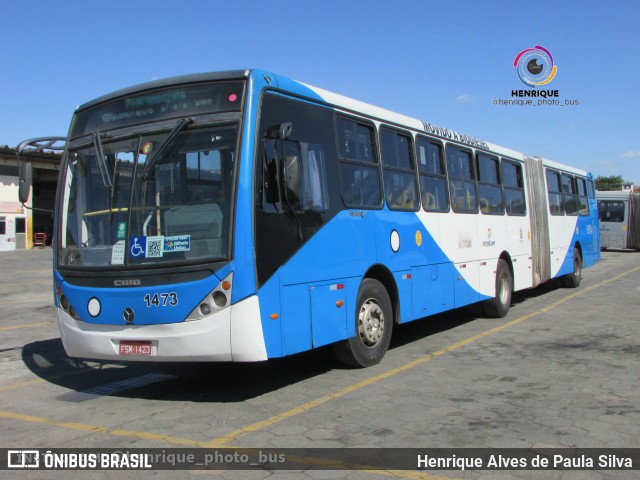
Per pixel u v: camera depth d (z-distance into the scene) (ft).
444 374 23.54
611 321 35.35
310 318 20.84
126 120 20.95
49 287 60.59
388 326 25.89
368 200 24.86
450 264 31.37
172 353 18.66
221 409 19.51
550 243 47.21
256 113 19.33
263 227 19.04
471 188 34.63
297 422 17.90
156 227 19.39
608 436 16.37
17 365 27.22
